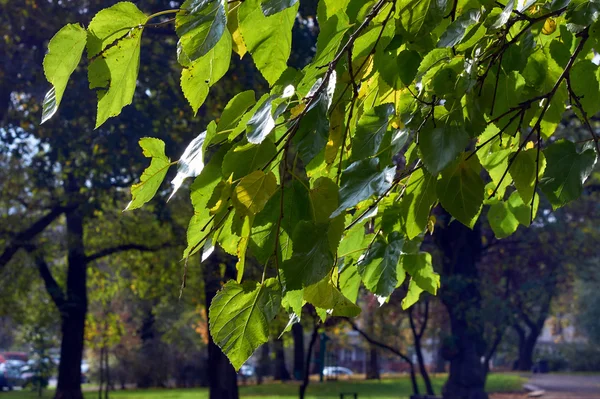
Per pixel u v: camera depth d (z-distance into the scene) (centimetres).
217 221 159
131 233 2209
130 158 1562
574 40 237
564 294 4725
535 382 3434
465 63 183
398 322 3131
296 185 166
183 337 3819
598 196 2191
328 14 186
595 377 3966
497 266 2717
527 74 231
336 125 193
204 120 1559
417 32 189
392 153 192
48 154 1612
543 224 2272
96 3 1440
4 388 3881
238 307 160
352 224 208
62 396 2325
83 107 1462
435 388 3209
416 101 195
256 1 160
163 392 3353
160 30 1459
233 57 1450
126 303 3831
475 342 2016
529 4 184
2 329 5322
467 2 204
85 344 2941
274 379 4103
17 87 1542
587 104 235
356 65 195
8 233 1859
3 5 1436
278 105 159
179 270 2175
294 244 160
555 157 193
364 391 3088
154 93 1557
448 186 191
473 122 186
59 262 2716
